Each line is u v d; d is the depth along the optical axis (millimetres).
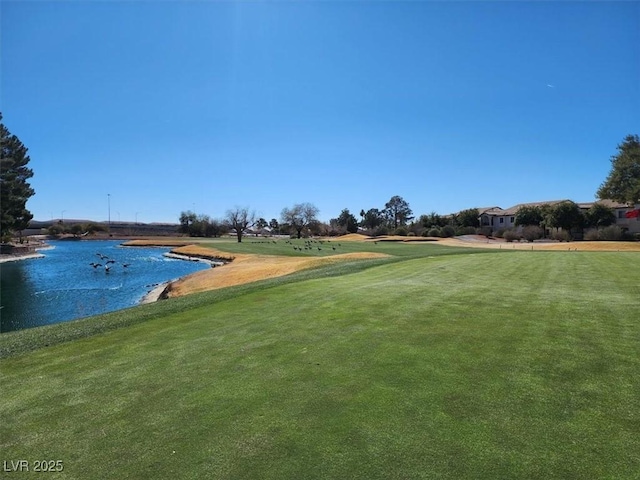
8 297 22859
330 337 6633
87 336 7797
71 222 136875
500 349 5738
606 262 17891
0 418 4383
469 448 3398
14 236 80500
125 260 47656
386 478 3062
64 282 29031
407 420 3881
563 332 6461
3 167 52531
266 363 5578
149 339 7234
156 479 3184
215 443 3641
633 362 5137
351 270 16797
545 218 62125
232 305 9867
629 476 3004
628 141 46719
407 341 6238
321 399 4391
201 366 5613
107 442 3770
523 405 4098
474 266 16938
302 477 3121
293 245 56438
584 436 3531
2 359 6578
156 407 4410
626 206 60094
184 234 115000
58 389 5121
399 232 85000
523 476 3031
